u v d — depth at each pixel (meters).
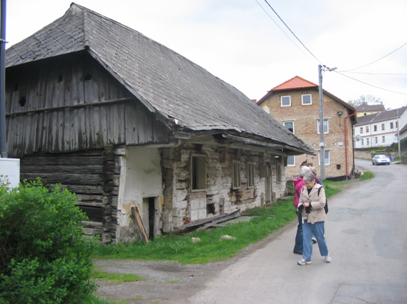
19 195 5.32
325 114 37.22
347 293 6.13
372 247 9.34
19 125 12.62
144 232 11.03
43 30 13.39
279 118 38.44
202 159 14.10
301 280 6.88
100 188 10.89
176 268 8.10
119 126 10.69
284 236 11.18
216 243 10.20
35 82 12.41
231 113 16.09
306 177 8.11
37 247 5.31
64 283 5.34
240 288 6.53
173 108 10.60
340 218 13.83
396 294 6.06
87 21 12.46
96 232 10.78
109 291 6.47
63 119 11.70
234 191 16.30
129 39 14.63
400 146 62.94
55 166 11.82
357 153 67.62
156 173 11.94
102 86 11.04
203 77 19.88
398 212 14.90
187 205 12.90
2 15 8.80
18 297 4.92
